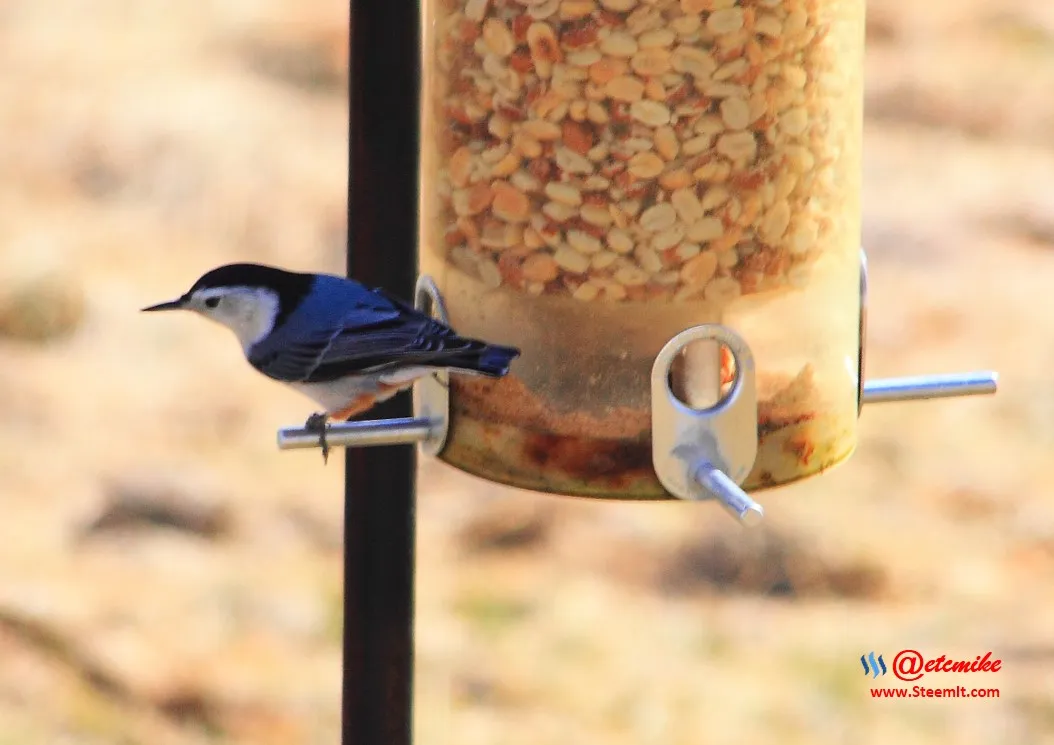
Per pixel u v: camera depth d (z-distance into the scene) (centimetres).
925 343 1656
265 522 1398
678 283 646
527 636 1250
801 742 1135
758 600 1304
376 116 641
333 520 1412
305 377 679
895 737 1141
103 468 1463
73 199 1919
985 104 2166
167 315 1725
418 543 1368
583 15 634
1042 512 1409
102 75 2148
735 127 639
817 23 647
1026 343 1662
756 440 660
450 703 1165
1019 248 1847
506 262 663
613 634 1252
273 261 1819
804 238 659
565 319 656
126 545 1353
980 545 1373
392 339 645
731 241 646
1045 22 2388
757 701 1166
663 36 631
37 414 1548
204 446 1512
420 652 1225
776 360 659
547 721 1146
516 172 656
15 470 1455
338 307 662
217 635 1242
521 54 647
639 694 1185
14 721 1127
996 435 1527
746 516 605
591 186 645
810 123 653
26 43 2247
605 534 1381
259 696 1177
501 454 670
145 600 1275
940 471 1468
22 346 1673
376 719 652
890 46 2333
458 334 667
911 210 1912
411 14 639
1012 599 1292
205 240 1850
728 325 652
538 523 1398
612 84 636
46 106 2072
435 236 698
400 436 642
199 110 2058
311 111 2100
